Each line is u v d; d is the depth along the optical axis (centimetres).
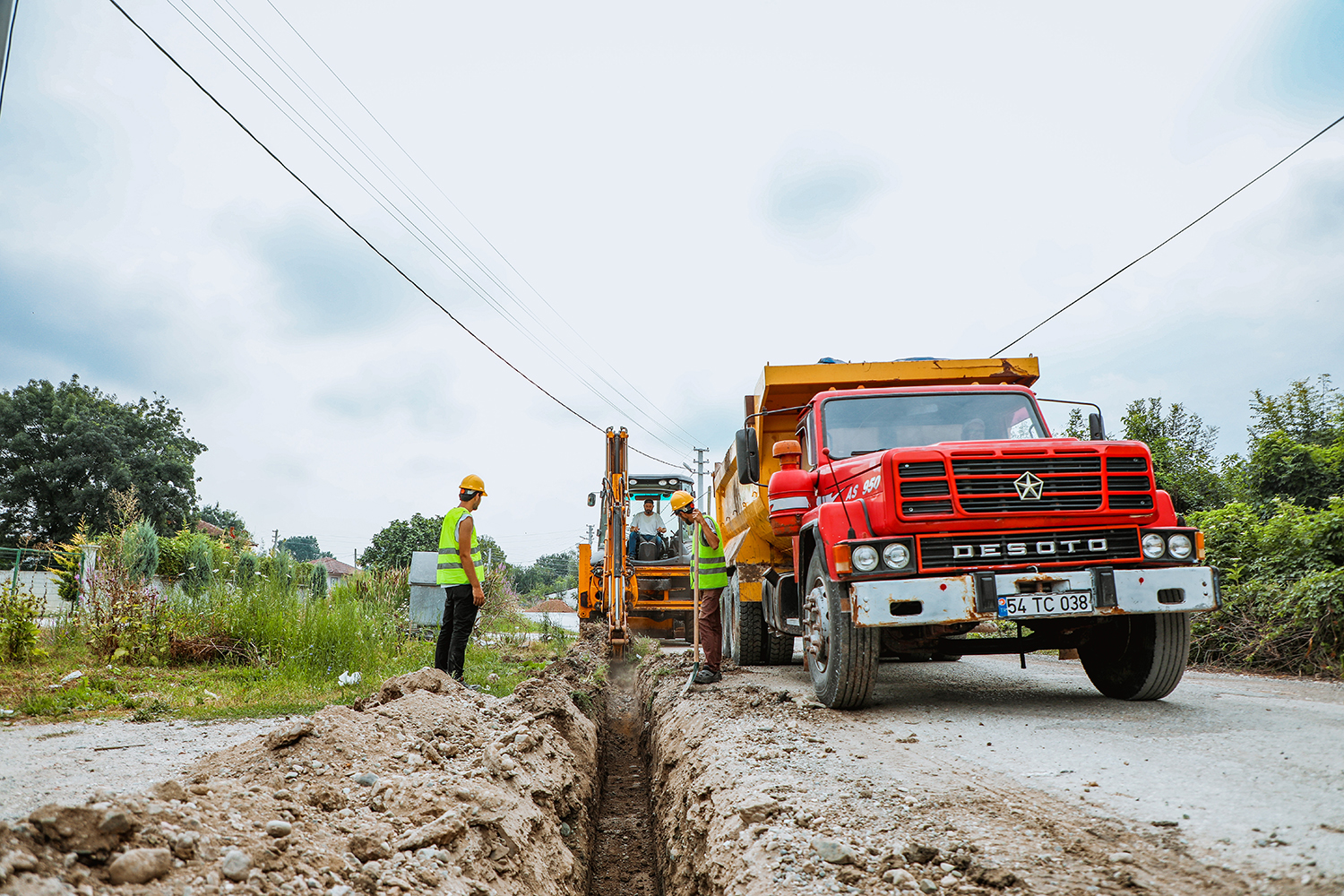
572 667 882
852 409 680
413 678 581
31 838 197
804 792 338
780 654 916
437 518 4719
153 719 598
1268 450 1223
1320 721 463
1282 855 231
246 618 923
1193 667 838
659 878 475
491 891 295
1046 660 947
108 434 3772
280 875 227
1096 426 676
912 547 518
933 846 263
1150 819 274
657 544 1728
